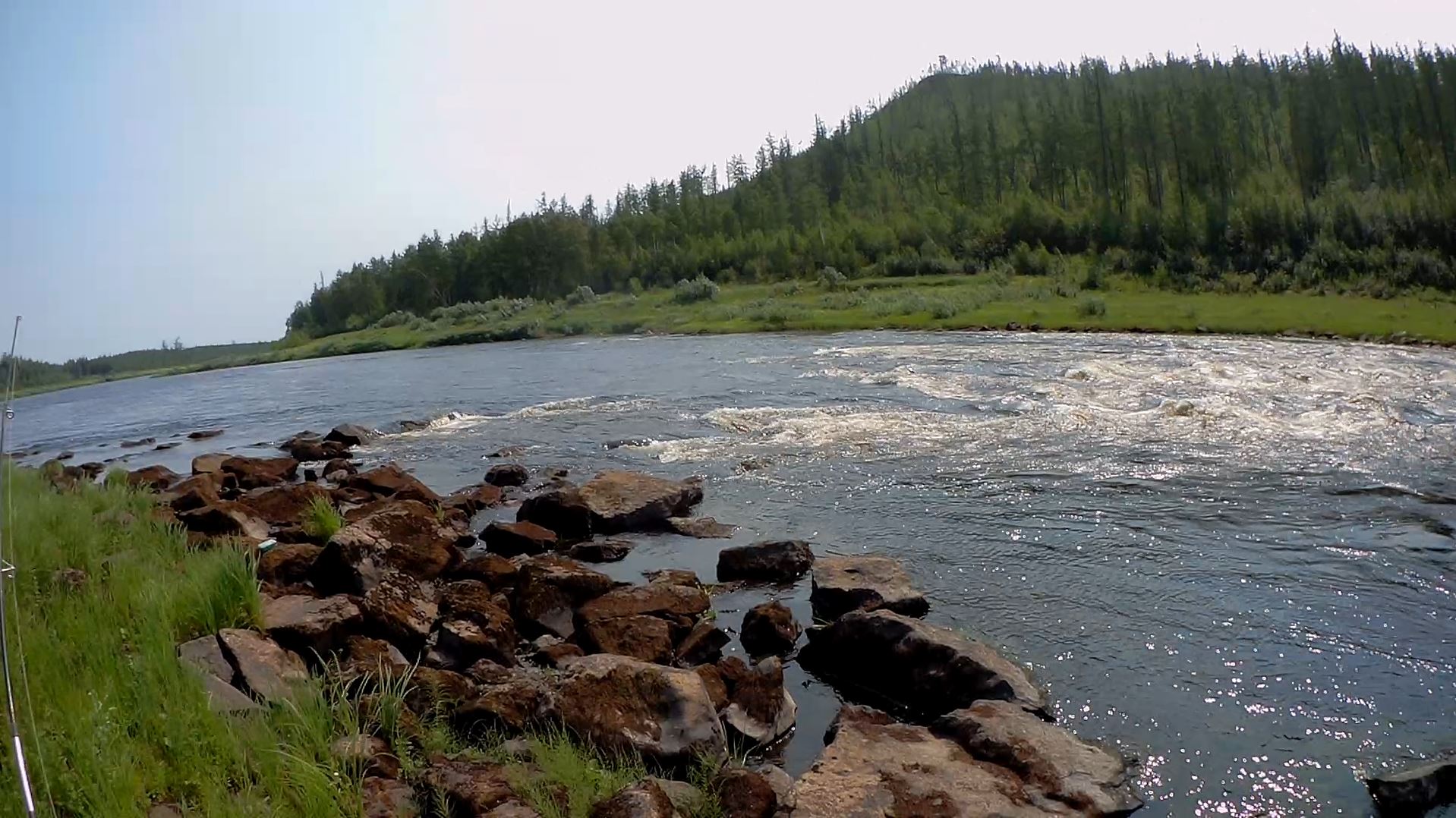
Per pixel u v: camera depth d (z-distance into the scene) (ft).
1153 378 83.71
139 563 33.50
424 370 154.61
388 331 295.48
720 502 49.03
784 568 37.55
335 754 20.92
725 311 220.23
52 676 22.58
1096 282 220.84
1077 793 21.06
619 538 43.83
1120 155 324.60
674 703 24.00
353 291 394.32
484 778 20.47
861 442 61.05
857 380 91.15
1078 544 39.68
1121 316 153.69
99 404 152.25
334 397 120.78
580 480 55.93
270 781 19.19
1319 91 332.39
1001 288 213.46
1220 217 238.89
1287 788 22.03
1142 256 238.89
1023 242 268.82
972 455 56.13
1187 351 105.81
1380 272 193.06
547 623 32.14
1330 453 53.11
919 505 46.42
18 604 27.40
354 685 25.44
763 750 24.57
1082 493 47.16
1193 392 74.79
